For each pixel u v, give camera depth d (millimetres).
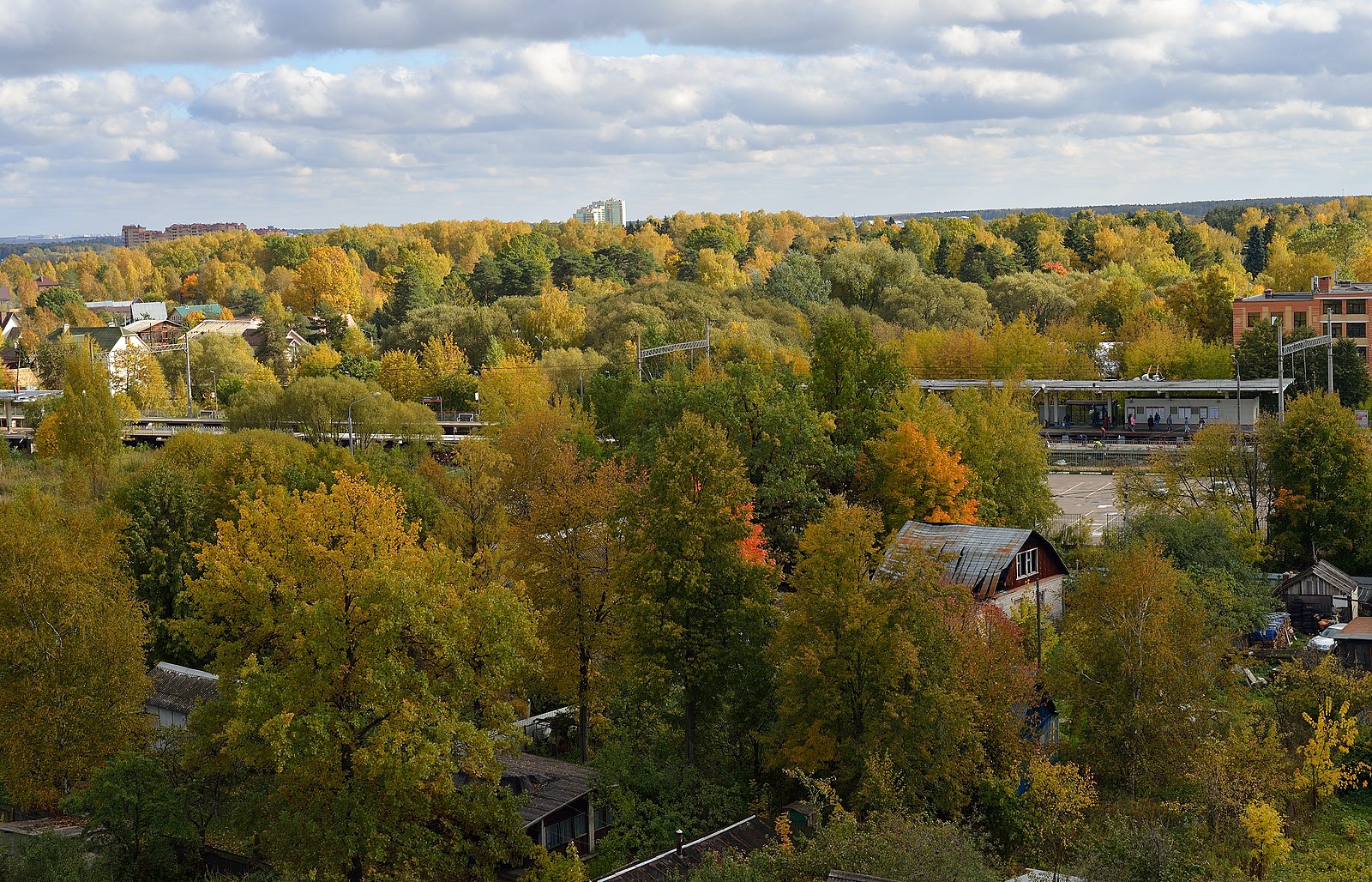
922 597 51844
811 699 51812
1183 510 83562
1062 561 78250
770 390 92312
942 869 37812
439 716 45188
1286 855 47281
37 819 54125
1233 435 90812
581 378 146125
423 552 52125
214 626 50312
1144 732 53344
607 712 61906
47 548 59250
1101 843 44844
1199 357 141500
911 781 49281
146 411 170375
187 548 73375
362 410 129250
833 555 52406
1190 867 43469
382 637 44875
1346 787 54406
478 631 47781
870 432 96625
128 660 56656
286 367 196625
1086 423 143000
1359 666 64312
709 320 180500
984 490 92188
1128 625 54500
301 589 49406
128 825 46812
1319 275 198625
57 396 157000
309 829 42750
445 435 140375
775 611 58344
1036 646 63688
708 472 57031
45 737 53938
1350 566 84500
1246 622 70562
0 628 55719
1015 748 52812
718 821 50719
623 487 59688
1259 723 57688
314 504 51156
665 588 55938
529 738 49625
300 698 44656
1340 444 84062
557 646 58688
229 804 49219
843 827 40688
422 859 44125
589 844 51281
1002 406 97188
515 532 61344
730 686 56531
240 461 82625
